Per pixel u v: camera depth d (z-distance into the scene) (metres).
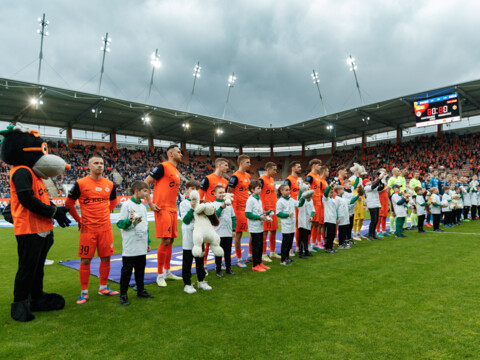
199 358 2.43
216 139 41.78
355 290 4.02
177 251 7.49
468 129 33.94
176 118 31.11
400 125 35.62
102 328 3.04
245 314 3.31
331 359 2.36
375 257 5.99
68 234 10.48
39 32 23.05
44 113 28.02
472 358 2.34
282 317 3.20
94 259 6.61
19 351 2.60
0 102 24.47
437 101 24.06
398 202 8.45
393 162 34.25
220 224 5.07
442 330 2.82
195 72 33.34
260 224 5.38
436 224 9.42
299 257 6.30
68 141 31.59
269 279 4.70
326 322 3.04
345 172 8.08
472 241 7.35
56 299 3.62
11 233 10.91
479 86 22.97
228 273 5.14
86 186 3.99
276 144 45.06
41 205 3.42
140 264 3.99
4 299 3.99
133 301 3.85
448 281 4.27
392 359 2.35
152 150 37.41
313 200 7.04
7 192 22.64
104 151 33.50
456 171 28.48
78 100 24.66
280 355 2.44
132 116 29.91
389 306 3.42
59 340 2.79
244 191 5.98
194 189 4.64
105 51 26.50
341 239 7.24
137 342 2.72
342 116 31.48
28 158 3.47
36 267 3.47
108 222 4.17
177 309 3.52
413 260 5.59
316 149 45.44
